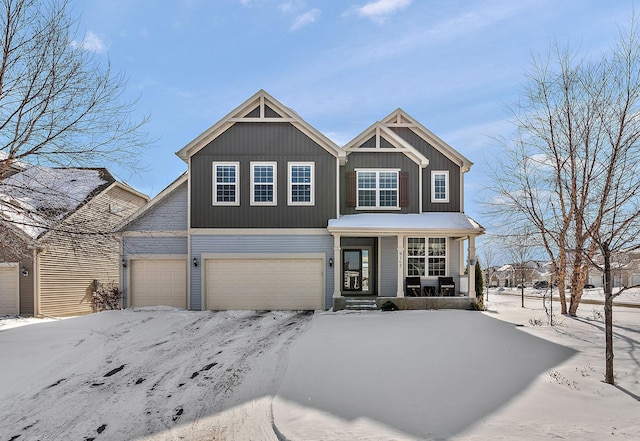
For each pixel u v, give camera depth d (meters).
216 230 16.16
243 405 6.57
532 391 6.57
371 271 17.73
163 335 11.41
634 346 9.48
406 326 11.77
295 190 16.38
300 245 16.20
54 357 9.20
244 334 11.49
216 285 16.08
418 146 18.47
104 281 21.36
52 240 13.38
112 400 6.97
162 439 5.57
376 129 17.59
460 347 9.30
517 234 16.42
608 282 7.33
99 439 5.62
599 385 6.82
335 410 5.95
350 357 8.55
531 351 8.98
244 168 16.39
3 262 17.25
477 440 4.96
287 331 11.80
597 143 14.19
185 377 8.02
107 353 9.66
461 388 6.73
